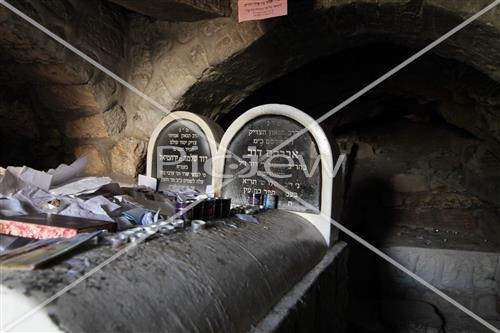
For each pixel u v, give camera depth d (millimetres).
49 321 446
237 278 757
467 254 2252
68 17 1628
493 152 2473
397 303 2238
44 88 1839
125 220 1039
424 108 2715
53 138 2094
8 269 556
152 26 1910
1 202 1030
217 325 615
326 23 1651
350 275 2484
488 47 1391
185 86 1837
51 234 834
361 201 2910
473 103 2082
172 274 653
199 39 1803
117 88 1908
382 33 1707
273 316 782
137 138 1946
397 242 2447
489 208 2602
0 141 2168
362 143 3107
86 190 1229
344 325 1486
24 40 1497
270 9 1574
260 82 2008
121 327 483
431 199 2795
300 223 1344
